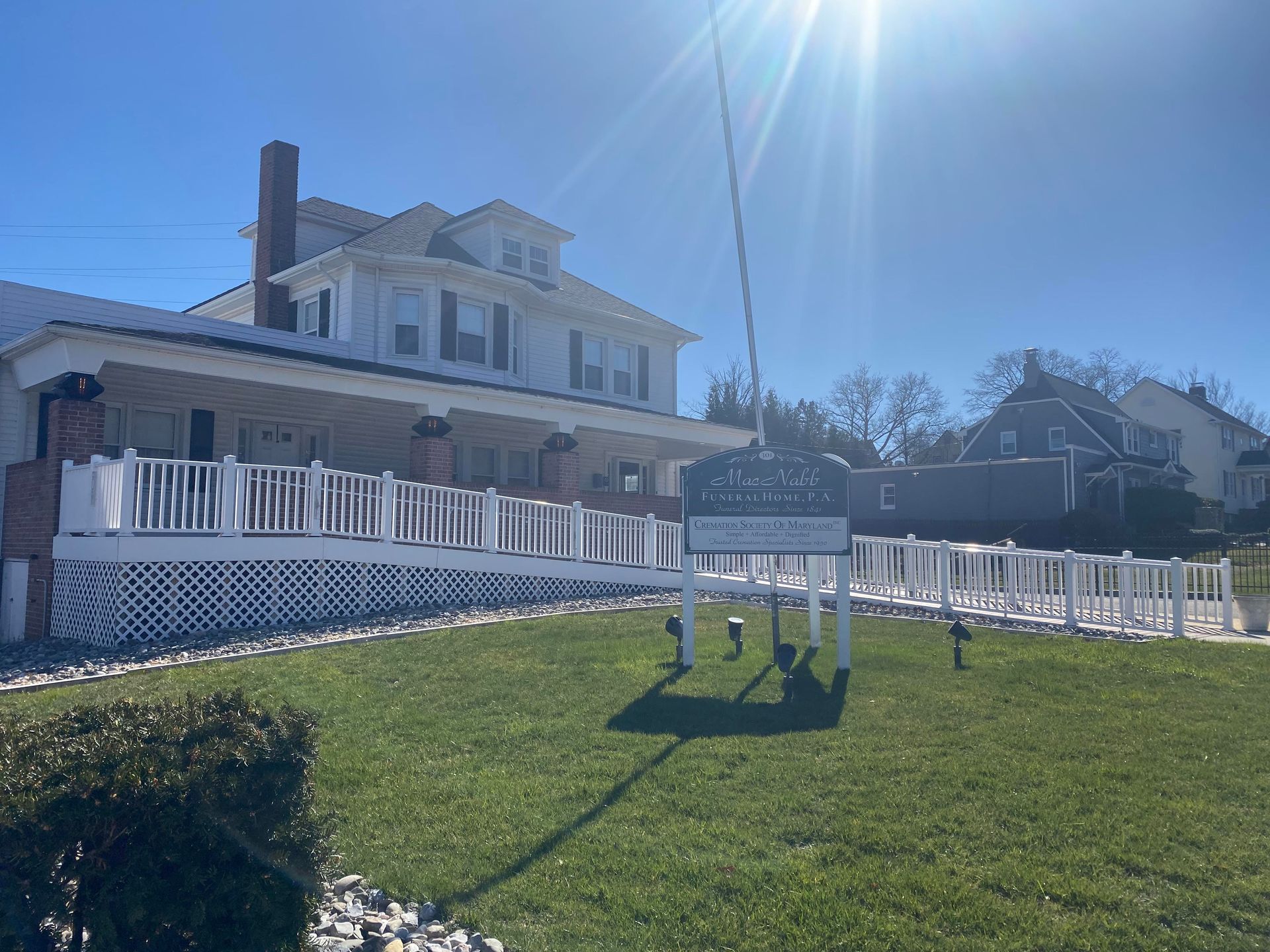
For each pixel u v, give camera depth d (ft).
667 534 55.36
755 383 33.91
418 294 66.13
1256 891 14.23
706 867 15.52
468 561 46.16
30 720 12.61
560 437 63.16
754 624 39.88
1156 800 18.10
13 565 45.91
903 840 16.40
